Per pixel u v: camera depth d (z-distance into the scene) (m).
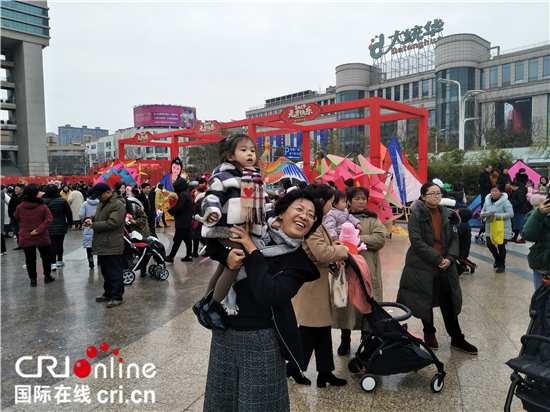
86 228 8.00
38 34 54.25
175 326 4.79
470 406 3.03
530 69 54.78
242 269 2.01
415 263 3.94
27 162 54.97
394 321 3.22
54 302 5.86
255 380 1.99
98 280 7.21
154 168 22.78
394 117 15.27
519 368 2.43
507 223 7.34
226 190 1.95
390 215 10.72
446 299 3.99
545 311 2.72
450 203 6.83
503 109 56.41
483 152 21.25
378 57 67.06
